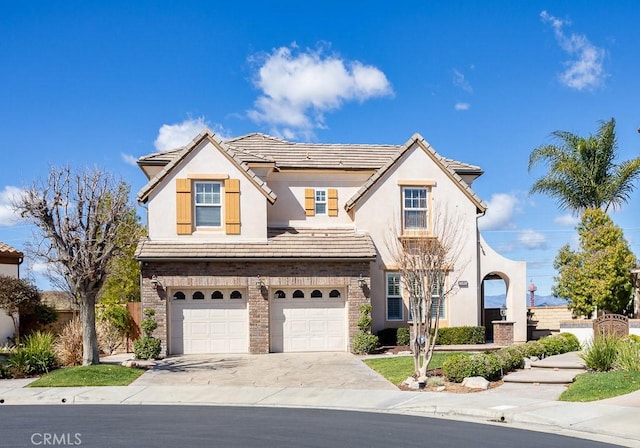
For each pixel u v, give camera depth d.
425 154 26.91
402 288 26.27
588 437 11.54
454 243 26.55
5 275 28.23
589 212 27.61
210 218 25.05
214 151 25.11
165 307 23.64
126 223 26.39
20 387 18.39
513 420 13.29
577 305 26.97
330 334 24.89
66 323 28.92
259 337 24.11
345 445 10.81
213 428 12.45
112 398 16.83
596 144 30.50
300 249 24.66
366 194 26.47
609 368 17.84
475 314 26.59
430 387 17.28
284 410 14.96
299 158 28.50
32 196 20.91
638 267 27.66
